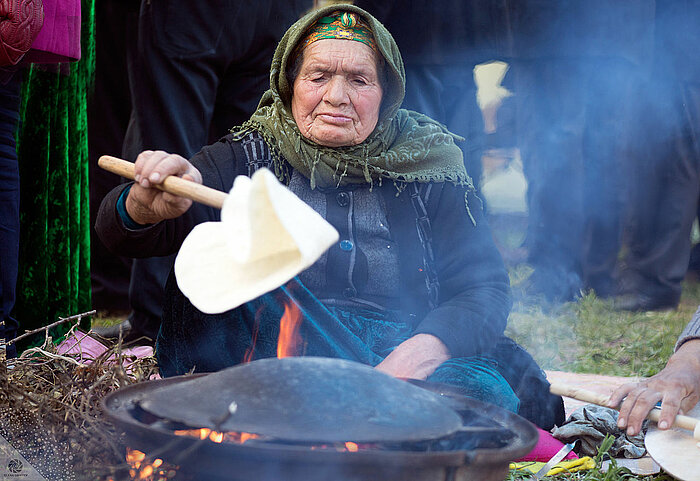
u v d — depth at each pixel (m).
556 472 2.11
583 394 2.08
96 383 1.84
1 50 2.31
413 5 4.27
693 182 5.21
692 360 2.11
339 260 2.25
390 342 2.24
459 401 1.63
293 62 2.30
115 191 2.04
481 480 1.33
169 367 2.26
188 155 3.71
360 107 2.24
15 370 1.99
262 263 1.36
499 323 2.23
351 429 1.25
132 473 1.62
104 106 4.63
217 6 3.61
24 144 3.15
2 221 2.66
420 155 2.34
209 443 1.25
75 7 2.73
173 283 2.23
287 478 1.25
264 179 1.26
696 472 1.93
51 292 3.27
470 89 4.55
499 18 4.32
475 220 2.38
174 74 3.63
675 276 5.26
